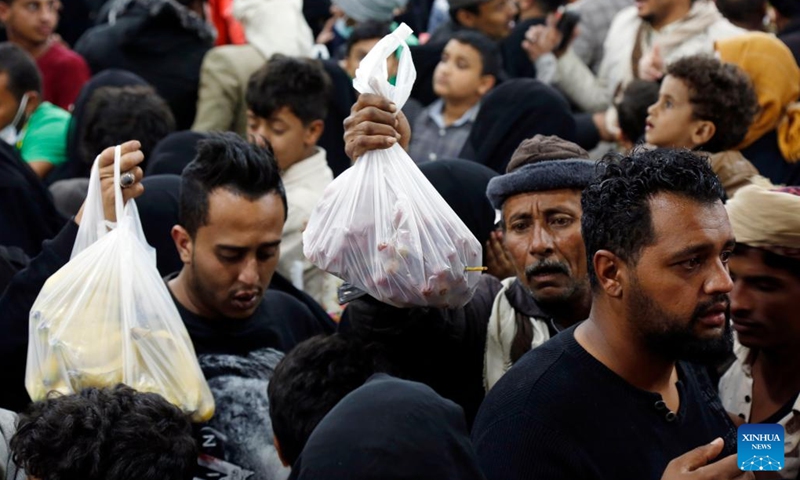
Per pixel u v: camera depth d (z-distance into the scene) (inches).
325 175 176.4
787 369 121.6
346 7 258.7
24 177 175.0
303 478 79.0
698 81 160.9
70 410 92.4
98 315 114.0
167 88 234.2
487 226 149.2
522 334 121.0
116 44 238.8
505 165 190.7
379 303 110.5
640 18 228.2
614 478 95.4
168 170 175.9
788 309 118.7
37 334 113.9
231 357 129.0
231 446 126.1
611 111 217.9
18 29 258.2
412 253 100.0
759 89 181.9
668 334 94.4
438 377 118.9
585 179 116.7
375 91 101.9
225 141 125.8
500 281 132.2
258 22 232.1
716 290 93.2
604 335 98.6
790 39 214.8
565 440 95.7
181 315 128.5
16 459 95.1
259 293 127.7
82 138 194.7
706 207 94.3
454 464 80.7
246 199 124.3
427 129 220.7
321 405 106.0
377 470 78.2
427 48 233.5
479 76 215.6
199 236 125.4
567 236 117.3
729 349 97.6
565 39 239.8
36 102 222.2
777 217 116.7
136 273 116.4
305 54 236.8
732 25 223.5
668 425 99.1
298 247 165.6
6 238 171.2
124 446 91.0
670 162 95.4
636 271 94.7
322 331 144.3
